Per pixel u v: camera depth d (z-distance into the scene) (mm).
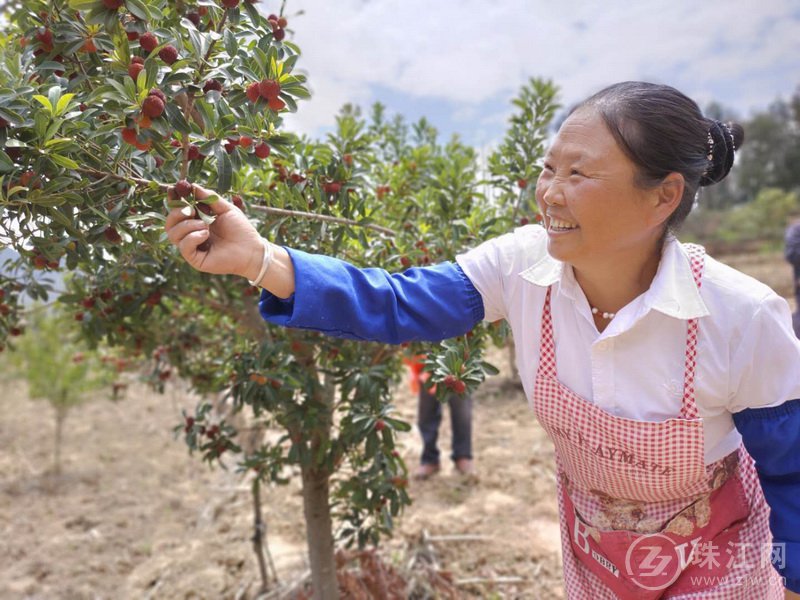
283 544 3602
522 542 3369
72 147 1280
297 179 1927
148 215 1229
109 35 1331
